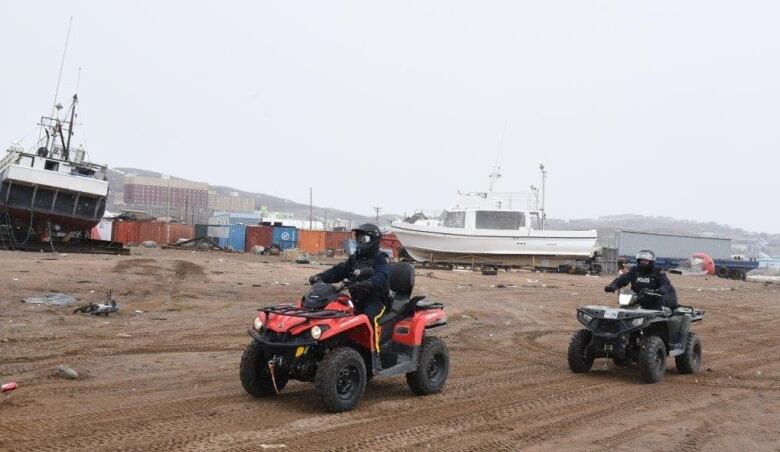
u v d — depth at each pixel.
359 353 7.49
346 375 7.20
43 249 30.66
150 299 16.80
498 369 10.42
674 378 10.18
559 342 13.99
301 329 6.89
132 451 5.48
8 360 9.21
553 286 30.48
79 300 15.43
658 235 57.19
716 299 28.27
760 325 18.59
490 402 7.98
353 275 7.70
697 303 25.70
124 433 6.01
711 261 53.94
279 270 28.30
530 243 41.47
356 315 7.31
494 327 15.99
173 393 7.73
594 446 6.28
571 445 6.29
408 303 8.21
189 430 6.19
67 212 30.33
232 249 54.03
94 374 8.62
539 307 21.14
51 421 6.32
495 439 6.38
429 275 31.62
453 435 6.45
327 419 6.80
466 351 12.25
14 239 29.81
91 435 5.91
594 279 37.34
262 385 7.57
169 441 5.81
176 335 11.99
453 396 8.24
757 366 11.52
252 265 30.05
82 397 7.38
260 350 7.48
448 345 12.86
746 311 22.94
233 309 15.98
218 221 91.12
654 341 9.67
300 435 6.19
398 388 8.59
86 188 30.42
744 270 55.50
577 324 17.45
